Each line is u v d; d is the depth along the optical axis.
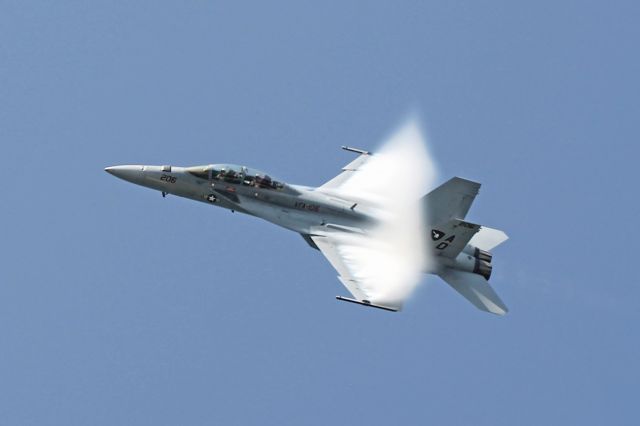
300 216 137.38
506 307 134.38
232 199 136.25
